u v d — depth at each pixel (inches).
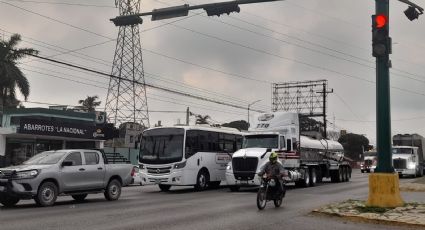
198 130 997.8
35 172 613.3
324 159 1213.1
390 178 554.6
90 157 701.3
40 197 617.3
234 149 1138.7
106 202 696.4
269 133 987.3
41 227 432.8
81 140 1784.0
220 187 1114.7
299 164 1050.1
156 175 940.6
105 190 721.0
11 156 1587.1
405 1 584.7
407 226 448.1
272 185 602.5
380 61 561.3
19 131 1498.5
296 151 1031.0
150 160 953.5
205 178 1006.4
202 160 997.2
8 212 551.8
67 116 1835.6
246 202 695.1
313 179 1119.0
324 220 488.7
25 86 1830.7
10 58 1779.0
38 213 541.3
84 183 678.5
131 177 768.9
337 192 903.7
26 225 444.5
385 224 460.8
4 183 601.6
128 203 678.5
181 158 940.0
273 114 1027.3
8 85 1780.3
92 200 732.7
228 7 651.5
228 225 452.4
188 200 731.4
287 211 571.2
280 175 613.3
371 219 473.1
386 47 550.9
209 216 521.0
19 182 600.1
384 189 555.5
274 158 613.9
